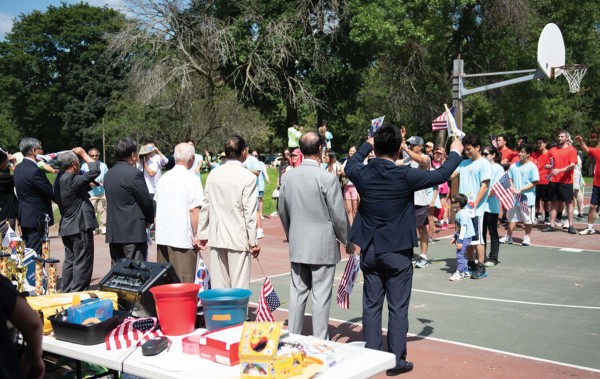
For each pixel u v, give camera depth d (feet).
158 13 87.04
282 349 10.19
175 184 20.30
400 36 89.92
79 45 224.53
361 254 16.84
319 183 17.19
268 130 181.06
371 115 120.98
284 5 92.48
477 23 105.40
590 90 151.33
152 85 85.92
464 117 112.78
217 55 89.81
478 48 108.99
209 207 19.58
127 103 129.29
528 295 26.21
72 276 24.34
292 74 96.48
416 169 16.28
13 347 7.93
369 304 16.87
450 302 25.21
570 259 34.35
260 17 91.04
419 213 32.32
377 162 16.53
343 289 18.01
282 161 55.21
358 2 89.56
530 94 112.06
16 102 231.50
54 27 224.53
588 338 20.07
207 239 19.80
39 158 27.43
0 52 230.48
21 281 17.16
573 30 122.31
